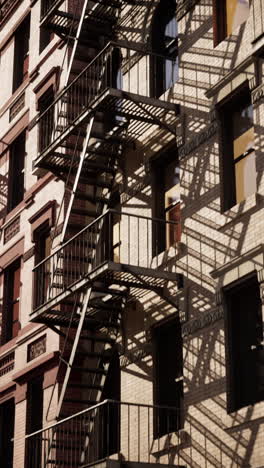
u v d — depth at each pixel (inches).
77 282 752.3
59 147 882.1
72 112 887.1
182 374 709.3
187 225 714.2
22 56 1143.6
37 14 1089.4
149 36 828.0
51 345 876.0
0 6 1198.9
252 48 670.5
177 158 767.7
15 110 1103.6
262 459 589.9
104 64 853.2
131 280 727.1
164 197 771.4
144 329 751.1
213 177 693.9
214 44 725.9
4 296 1040.2
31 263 976.9
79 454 790.5
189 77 747.4
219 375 647.8
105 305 780.0
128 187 807.7
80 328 753.0
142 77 823.7
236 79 684.7
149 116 763.4
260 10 673.0
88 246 847.7
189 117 735.7
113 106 767.7
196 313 685.3
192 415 666.8
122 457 737.6
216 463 631.8
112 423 790.5
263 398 616.7
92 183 834.2
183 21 773.9
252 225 642.8
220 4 737.6
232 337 652.1
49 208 946.1
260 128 648.4
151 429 713.0
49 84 1001.5
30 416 916.0
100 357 796.6
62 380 847.7
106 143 818.8
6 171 1099.3
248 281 643.5
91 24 900.6
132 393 748.6
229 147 695.1
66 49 954.7
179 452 673.6
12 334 1020.5
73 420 796.0
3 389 982.4
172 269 724.7
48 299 810.2
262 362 624.7
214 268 674.2
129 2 864.3
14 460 916.6
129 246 791.1
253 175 666.2
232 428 621.9
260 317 633.6
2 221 1076.5
